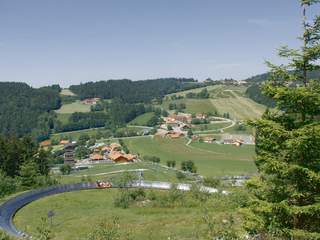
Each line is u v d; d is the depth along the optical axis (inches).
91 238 920.9
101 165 7362.2
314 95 735.7
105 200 2726.4
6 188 3225.9
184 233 1317.7
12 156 4242.1
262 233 759.1
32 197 2829.7
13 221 2096.5
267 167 764.0
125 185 3245.6
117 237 940.6
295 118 785.6
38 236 940.0
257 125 789.9
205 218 854.5
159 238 1295.5
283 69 779.4
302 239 735.1
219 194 2116.1
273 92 773.3
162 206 2234.3
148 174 5679.1
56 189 3164.4
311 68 768.9
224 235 748.0
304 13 761.6
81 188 3211.1
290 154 761.0
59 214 2250.2
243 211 795.4
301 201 757.3
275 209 747.4
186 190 2536.9
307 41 767.7
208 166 6875.0
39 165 4478.3
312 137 720.3
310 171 721.0
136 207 2306.8
